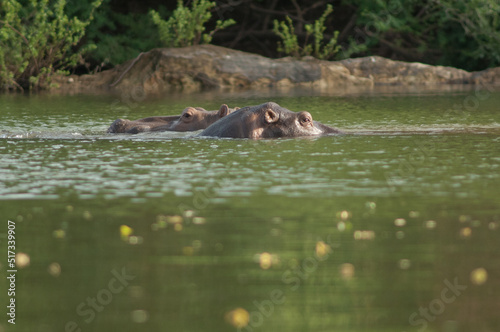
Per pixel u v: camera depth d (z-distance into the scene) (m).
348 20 104.06
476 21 90.38
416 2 95.62
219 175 25.97
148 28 95.88
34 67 79.81
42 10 79.62
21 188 24.11
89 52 91.06
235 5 104.75
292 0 103.56
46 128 40.62
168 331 13.23
